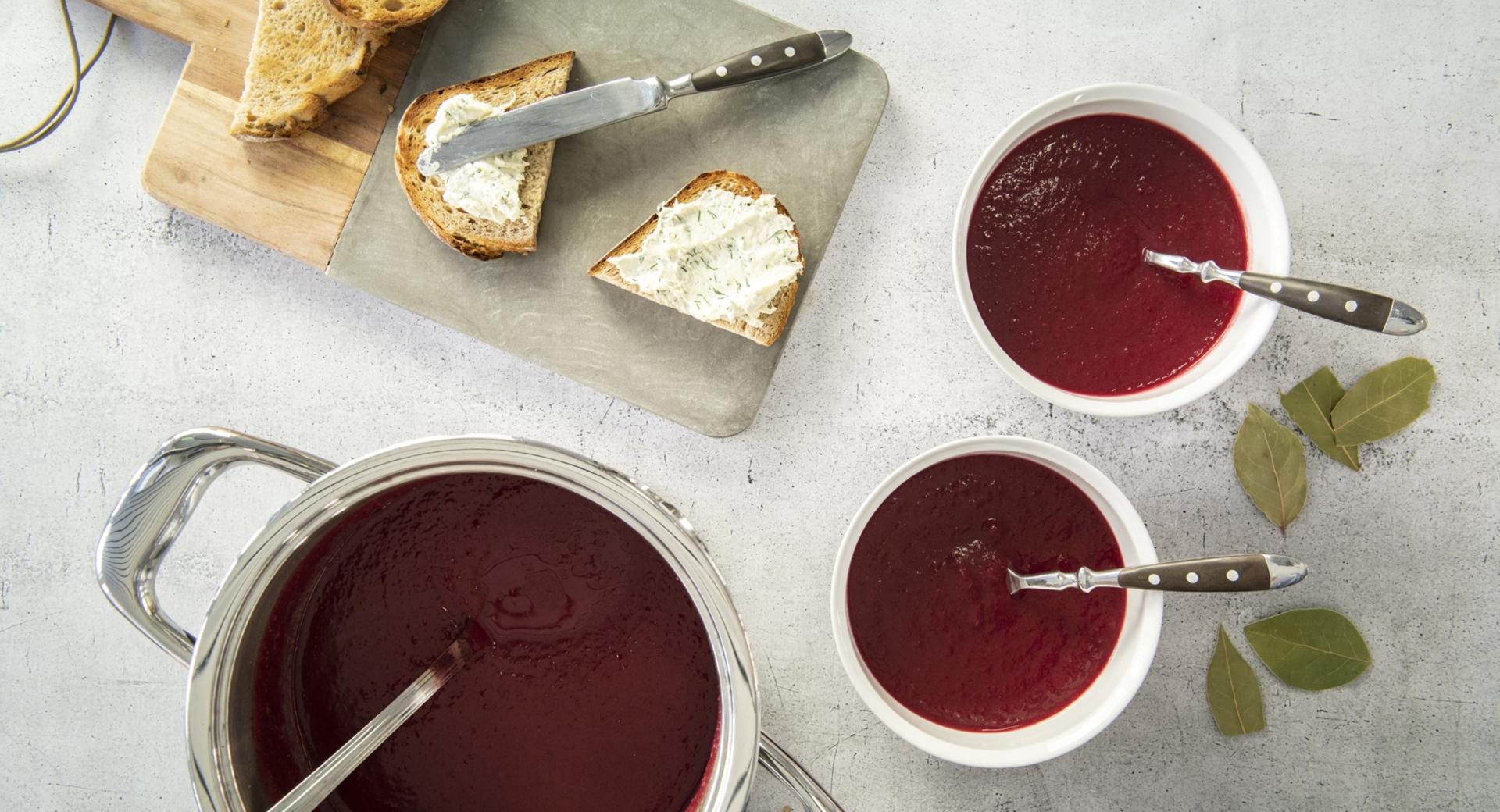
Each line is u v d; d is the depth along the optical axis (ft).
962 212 2.09
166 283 2.37
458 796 2.00
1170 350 2.18
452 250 2.28
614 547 1.95
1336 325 2.31
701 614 1.77
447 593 1.98
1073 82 2.31
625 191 2.29
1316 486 2.34
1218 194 2.15
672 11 2.26
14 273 2.38
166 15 2.24
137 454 2.39
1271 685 2.34
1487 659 2.32
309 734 1.98
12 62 2.35
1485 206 2.30
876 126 2.27
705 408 2.29
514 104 2.23
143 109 2.36
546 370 2.34
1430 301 2.31
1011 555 2.17
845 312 2.33
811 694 2.34
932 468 2.15
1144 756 2.34
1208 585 2.00
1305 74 2.30
